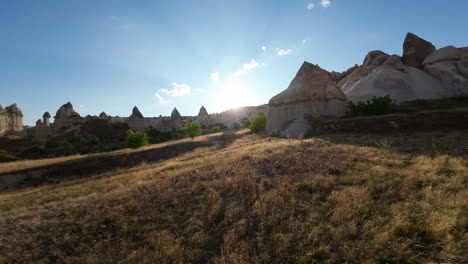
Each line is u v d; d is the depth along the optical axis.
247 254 4.34
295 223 5.14
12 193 15.42
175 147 29.41
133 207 7.13
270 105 32.78
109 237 5.60
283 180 8.00
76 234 5.86
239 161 11.64
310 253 4.14
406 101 31.38
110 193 9.12
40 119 94.69
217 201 6.90
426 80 33.09
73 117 76.19
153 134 70.88
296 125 25.50
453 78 31.48
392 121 19.20
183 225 5.91
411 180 6.75
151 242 5.13
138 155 26.19
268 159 11.21
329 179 7.57
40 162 24.66
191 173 10.77
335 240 4.41
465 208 4.89
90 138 60.44
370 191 6.23
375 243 4.10
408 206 5.26
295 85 31.25
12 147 45.62
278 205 6.10
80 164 22.66
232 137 33.81
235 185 7.88
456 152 9.70
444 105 27.72
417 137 14.37
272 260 4.16
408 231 4.43
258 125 33.72
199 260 4.52
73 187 12.47
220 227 5.59
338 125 22.38
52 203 8.88
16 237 5.85
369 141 14.44
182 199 7.41
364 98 32.91
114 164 23.50
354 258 3.82
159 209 6.92
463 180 6.50
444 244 3.88
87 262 4.62
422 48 39.84
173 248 4.73
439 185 6.25
